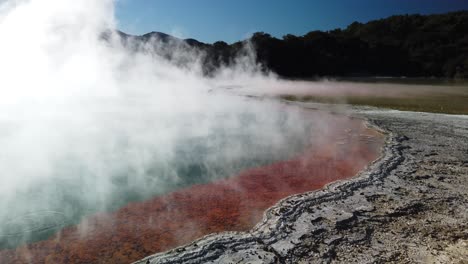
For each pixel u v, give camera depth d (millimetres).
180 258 4668
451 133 12227
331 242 5105
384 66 57531
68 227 5926
